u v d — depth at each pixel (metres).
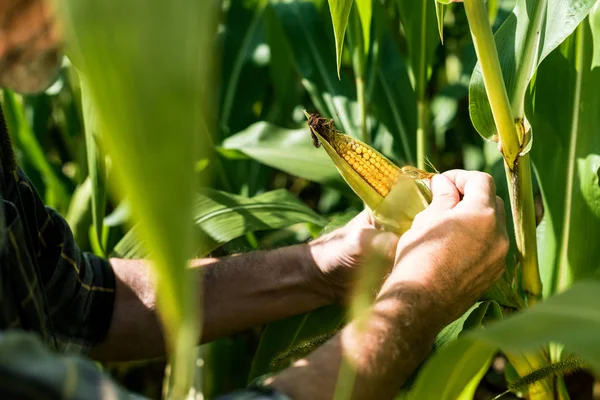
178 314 0.53
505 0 1.71
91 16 0.46
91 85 0.47
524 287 1.17
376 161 1.16
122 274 1.22
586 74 1.21
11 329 0.92
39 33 0.82
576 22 1.09
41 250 1.14
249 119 1.72
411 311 0.98
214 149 1.47
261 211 1.35
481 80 1.11
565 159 1.23
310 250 1.22
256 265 1.24
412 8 1.35
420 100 1.40
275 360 1.15
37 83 0.90
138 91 0.47
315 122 1.16
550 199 1.24
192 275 0.53
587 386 1.31
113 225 1.44
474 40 1.04
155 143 0.48
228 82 1.69
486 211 1.04
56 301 1.15
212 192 1.37
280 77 1.66
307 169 1.42
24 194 1.10
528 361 1.17
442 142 1.76
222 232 1.31
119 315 1.21
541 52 1.12
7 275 0.92
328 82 1.57
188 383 0.62
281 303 1.23
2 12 0.79
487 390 1.51
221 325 1.23
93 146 1.35
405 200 1.15
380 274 1.11
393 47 1.58
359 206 1.49
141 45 0.47
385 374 0.94
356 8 1.38
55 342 1.04
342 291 1.21
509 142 1.08
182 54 0.47
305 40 1.60
